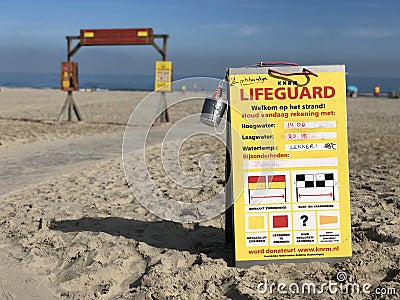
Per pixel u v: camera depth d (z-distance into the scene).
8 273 2.51
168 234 3.04
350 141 8.39
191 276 2.36
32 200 3.95
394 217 3.24
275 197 2.41
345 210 2.42
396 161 6.01
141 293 2.23
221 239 2.94
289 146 2.40
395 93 25.44
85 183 4.59
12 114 13.33
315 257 2.43
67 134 8.85
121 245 2.83
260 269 2.39
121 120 11.91
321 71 2.40
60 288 2.35
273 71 2.39
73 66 10.98
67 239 2.98
